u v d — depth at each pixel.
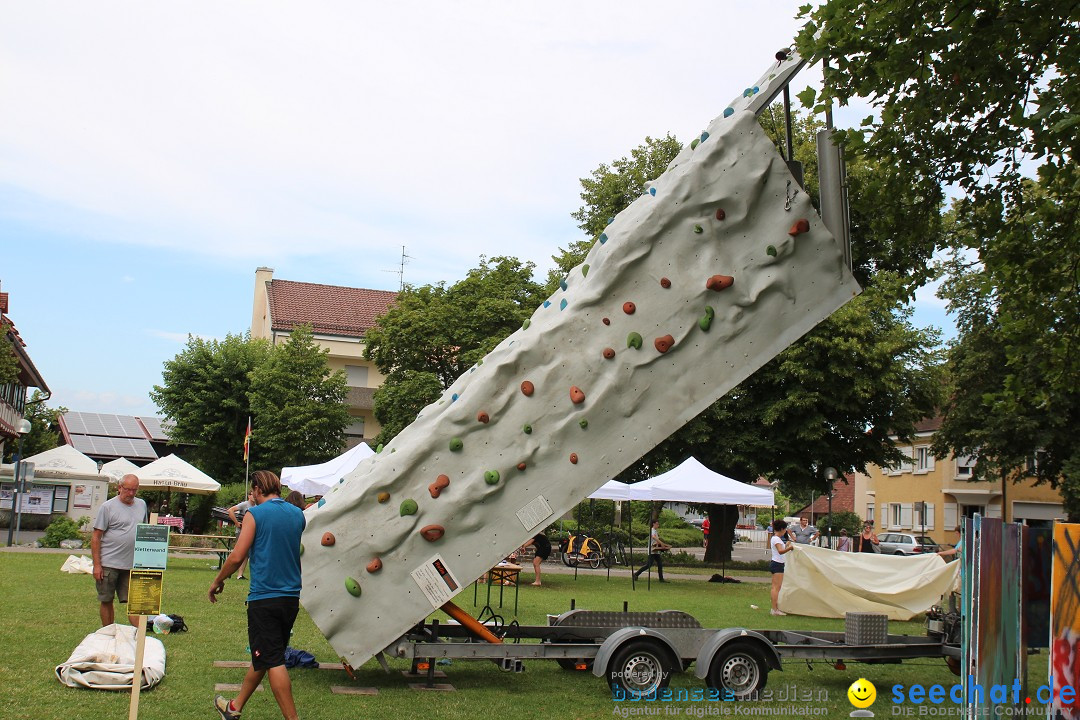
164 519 25.88
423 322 39.12
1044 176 9.05
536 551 21.27
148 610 6.49
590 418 8.69
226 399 44.94
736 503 22.33
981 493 49.19
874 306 29.14
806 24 8.59
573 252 36.28
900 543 42.62
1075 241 9.83
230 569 6.78
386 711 7.72
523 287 40.06
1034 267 10.05
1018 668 7.27
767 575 29.98
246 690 6.88
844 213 8.91
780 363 30.27
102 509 9.50
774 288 8.66
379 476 8.75
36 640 9.66
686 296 8.68
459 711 7.86
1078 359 10.31
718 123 9.05
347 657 8.59
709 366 8.66
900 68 8.48
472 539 8.70
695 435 31.12
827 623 15.20
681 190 8.71
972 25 8.45
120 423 63.78
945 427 35.91
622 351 8.69
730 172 8.68
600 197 36.22
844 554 15.98
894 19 8.39
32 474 26.27
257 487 7.13
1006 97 8.95
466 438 8.78
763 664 8.94
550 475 8.71
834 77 8.60
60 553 22.58
